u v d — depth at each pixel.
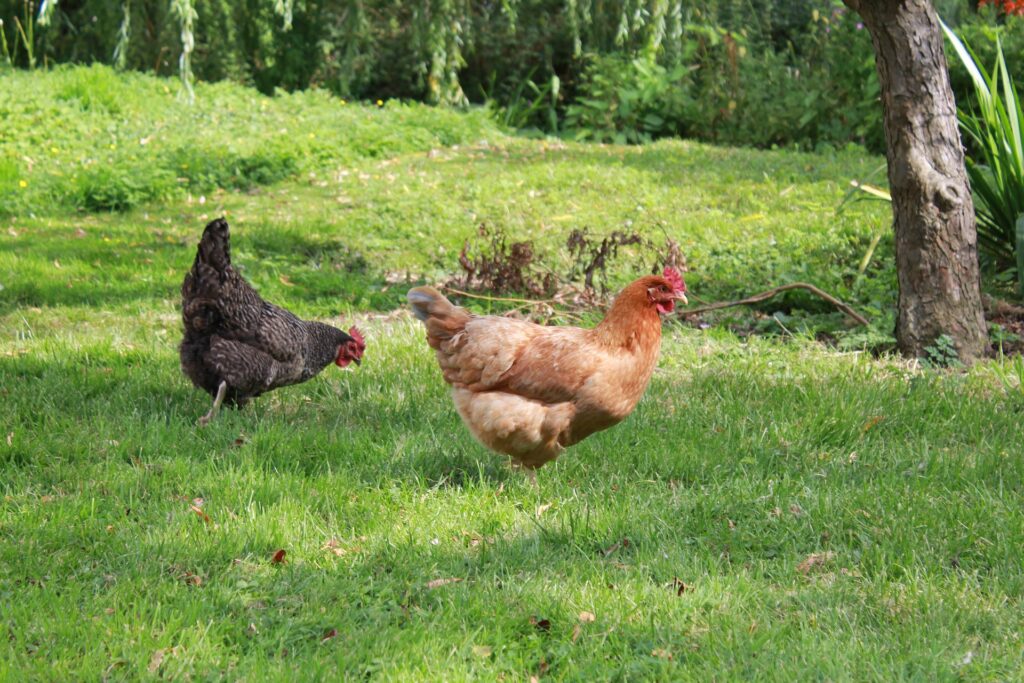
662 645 4.05
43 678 3.70
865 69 17.22
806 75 18.62
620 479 5.69
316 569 4.62
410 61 20.45
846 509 5.22
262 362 6.37
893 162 7.89
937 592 4.43
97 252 10.84
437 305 5.54
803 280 9.49
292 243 11.55
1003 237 9.37
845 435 6.37
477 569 4.64
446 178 14.65
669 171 14.99
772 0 20.84
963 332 7.91
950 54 15.54
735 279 9.90
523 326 5.40
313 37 20.25
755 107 18.16
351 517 5.15
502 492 5.51
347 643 4.00
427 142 17.12
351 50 18.98
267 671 3.77
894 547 4.84
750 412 6.73
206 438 6.12
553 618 4.24
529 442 5.31
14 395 6.61
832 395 6.93
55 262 10.39
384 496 5.42
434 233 11.77
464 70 21.11
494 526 5.11
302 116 17.70
